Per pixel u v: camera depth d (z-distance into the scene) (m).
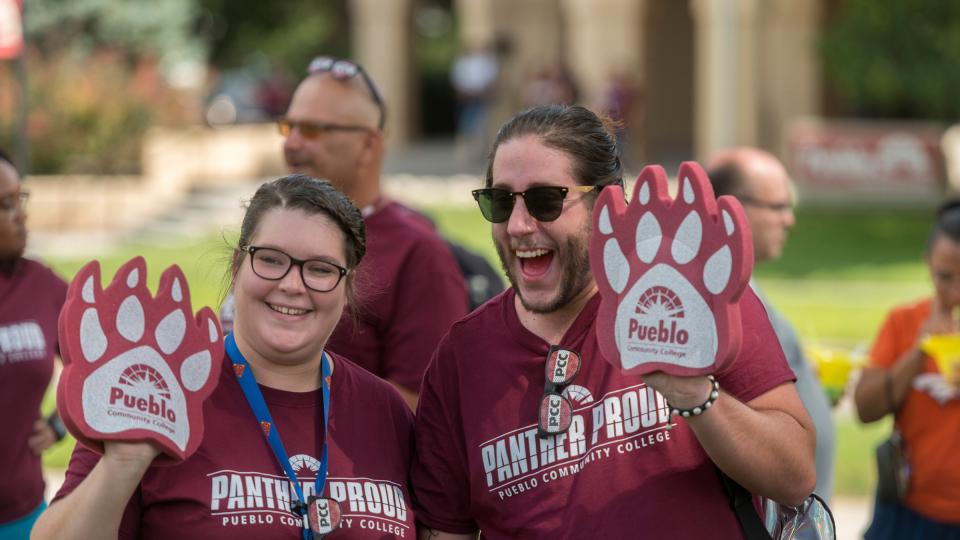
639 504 5.44
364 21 50.38
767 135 42.78
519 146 5.66
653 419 5.51
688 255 5.04
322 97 8.47
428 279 7.91
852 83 35.31
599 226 5.25
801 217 35.19
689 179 5.04
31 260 8.98
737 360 5.39
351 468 5.82
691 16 54.84
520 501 5.62
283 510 5.59
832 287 26.34
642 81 44.94
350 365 6.12
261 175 39.53
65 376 5.07
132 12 42.88
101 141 35.62
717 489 5.49
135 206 35.22
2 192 8.54
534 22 48.03
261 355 5.80
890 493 8.95
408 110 55.44
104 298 5.18
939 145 37.06
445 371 5.98
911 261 29.58
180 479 5.51
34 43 39.84
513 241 5.69
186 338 5.38
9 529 8.59
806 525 5.74
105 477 5.15
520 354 5.77
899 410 9.02
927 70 34.12
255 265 5.73
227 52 59.97
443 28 68.38
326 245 5.74
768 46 42.59
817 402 8.02
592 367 5.65
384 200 8.38
